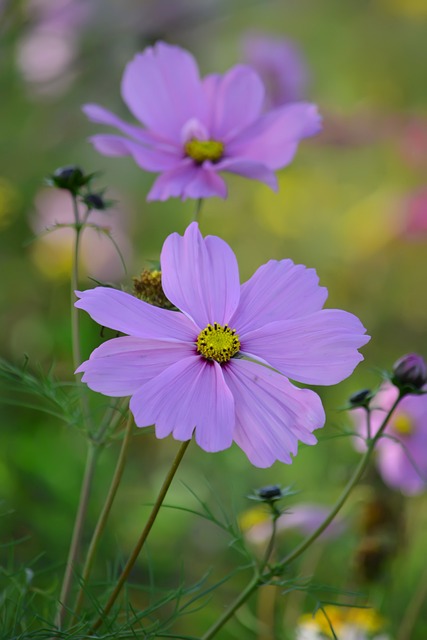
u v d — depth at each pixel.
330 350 0.52
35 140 1.23
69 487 0.87
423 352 1.20
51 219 1.12
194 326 0.52
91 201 0.60
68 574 0.58
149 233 1.25
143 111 0.65
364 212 1.36
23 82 1.24
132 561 0.53
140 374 0.51
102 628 0.58
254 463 0.51
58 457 0.88
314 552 0.78
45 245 1.12
